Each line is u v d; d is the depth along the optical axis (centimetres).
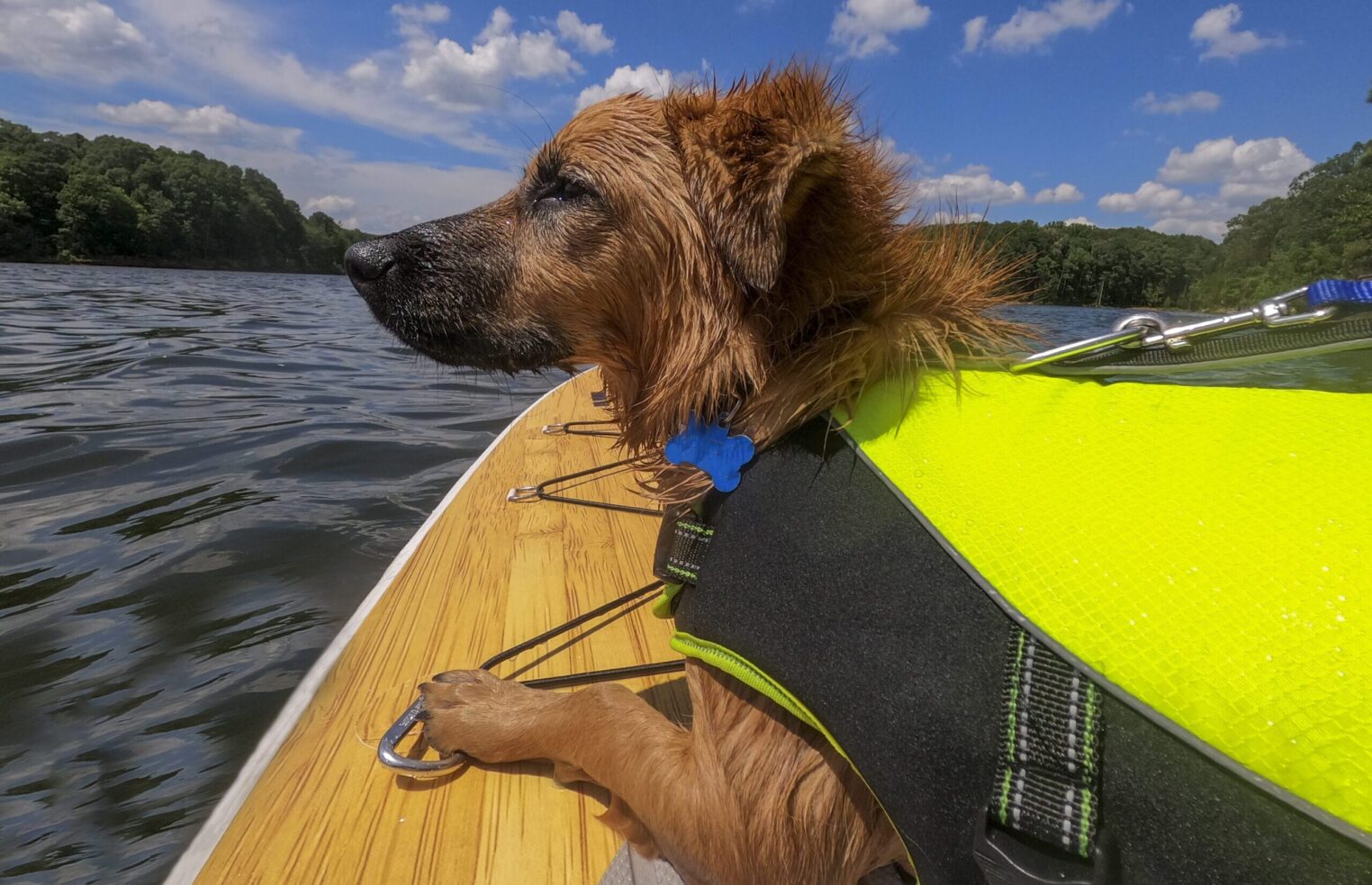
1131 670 12
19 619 45
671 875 21
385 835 22
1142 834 12
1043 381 19
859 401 19
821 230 21
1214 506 13
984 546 14
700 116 23
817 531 17
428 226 28
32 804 31
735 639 18
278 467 74
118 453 75
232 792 24
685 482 21
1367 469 13
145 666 41
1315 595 12
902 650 15
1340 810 10
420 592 37
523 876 21
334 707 28
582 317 26
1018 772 13
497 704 26
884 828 18
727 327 22
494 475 57
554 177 26
